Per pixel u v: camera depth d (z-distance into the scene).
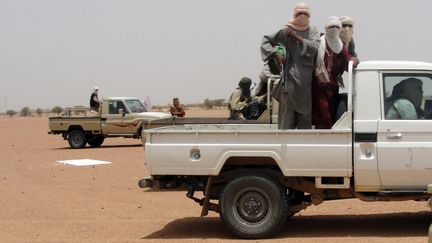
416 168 8.74
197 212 11.61
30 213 11.91
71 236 9.77
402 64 8.98
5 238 9.70
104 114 28.73
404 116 8.84
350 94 8.85
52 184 16.03
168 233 9.80
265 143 8.94
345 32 9.63
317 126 9.52
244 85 14.18
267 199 9.02
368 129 8.79
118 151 26.59
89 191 14.62
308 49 9.13
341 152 8.81
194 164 9.05
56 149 28.88
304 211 11.48
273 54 9.48
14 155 25.72
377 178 8.84
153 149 9.12
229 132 8.98
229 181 9.10
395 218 10.59
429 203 8.59
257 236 9.03
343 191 9.11
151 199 13.23
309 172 8.88
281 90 9.43
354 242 8.79
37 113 126.62
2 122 76.38
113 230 10.15
